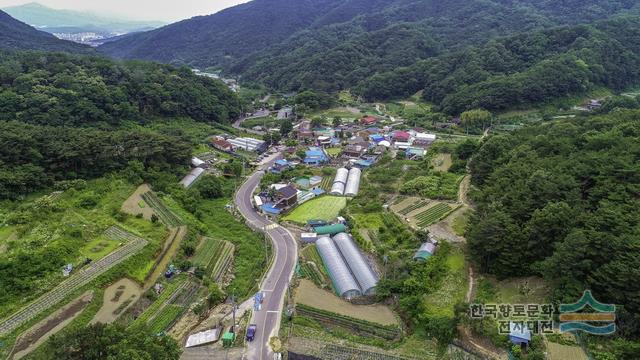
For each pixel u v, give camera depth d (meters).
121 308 57.62
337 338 53.59
